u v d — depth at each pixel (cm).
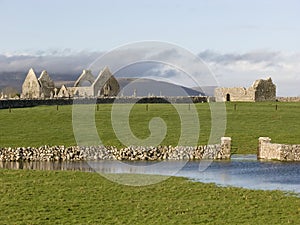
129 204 4131
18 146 7588
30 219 3703
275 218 3731
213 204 4141
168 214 3834
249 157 7181
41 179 5122
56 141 7975
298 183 5172
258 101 14425
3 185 4784
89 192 4544
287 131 8894
